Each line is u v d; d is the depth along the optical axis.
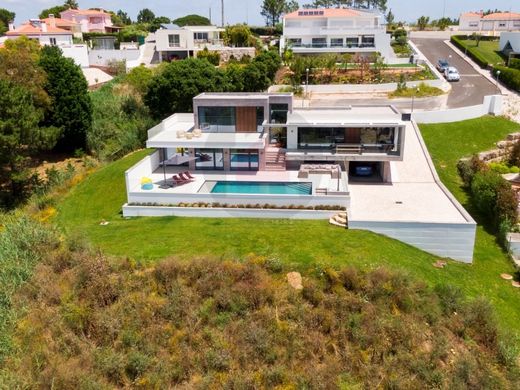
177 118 42.06
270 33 114.19
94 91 59.72
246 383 17.11
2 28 110.50
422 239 26.33
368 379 17.72
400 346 18.67
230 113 36.53
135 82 60.47
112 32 118.75
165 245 24.62
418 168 36.75
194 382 17.39
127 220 29.64
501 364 18.97
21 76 44.91
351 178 35.53
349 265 21.98
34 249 24.05
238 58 81.81
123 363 17.86
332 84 61.66
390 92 58.53
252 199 29.30
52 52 56.03
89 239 26.16
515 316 22.53
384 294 20.42
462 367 18.03
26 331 19.25
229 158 35.59
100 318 19.38
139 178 33.12
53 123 47.75
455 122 45.16
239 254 23.42
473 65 73.00
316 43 78.81
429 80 60.44
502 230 28.91
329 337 19.05
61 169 45.97
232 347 18.42
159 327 19.11
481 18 103.19
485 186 32.03
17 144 37.59
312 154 34.06
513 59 67.75
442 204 29.94
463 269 25.61
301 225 27.41
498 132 44.38
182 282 20.83
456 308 20.77
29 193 40.06
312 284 20.66
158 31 81.25
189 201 30.02
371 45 77.06
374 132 34.38
